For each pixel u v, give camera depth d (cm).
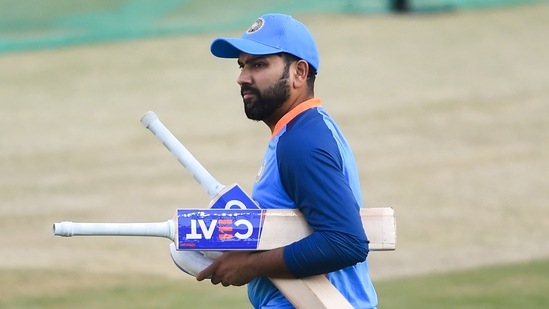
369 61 7544
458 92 6981
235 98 6938
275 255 1296
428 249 4359
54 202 5225
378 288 3669
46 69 7538
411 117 6519
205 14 8606
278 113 1371
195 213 1312
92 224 1320
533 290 3556
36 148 6125
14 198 5284
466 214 4891
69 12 8538
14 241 4534
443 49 7806
